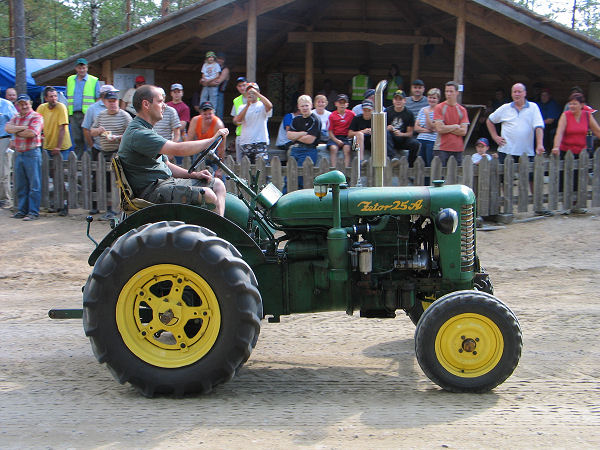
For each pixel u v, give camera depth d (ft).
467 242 14.85
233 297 13.41
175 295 13.69
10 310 20.92
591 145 35.81
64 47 102.73
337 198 14.60
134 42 41.29
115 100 32.24
